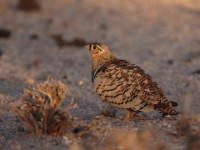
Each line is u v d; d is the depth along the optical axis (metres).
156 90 14.50
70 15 42.88
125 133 13.40
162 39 34.84
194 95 19.73
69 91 20.80
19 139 13.65
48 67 27.41
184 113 14.70
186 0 48.94
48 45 33.34
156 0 48.88
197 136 12.77
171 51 31.34
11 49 31.98
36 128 13.88
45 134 13.84
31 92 14.23
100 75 14.66
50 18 41.44
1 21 39.88
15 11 43.31
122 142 12.65
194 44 33.31
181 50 31.62
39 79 24.20
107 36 36.03
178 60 28.66
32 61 29.02
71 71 26.22
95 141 13.07
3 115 16.58
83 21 40.81
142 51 31.44
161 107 14.34
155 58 29.20
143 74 14.63
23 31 37.16
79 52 31.53
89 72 25.98
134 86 14.34
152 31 37.38
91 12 44.12
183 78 23.25
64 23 39.78
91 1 48.50
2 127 15.14
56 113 13.75
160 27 38.59
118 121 15.08
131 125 14.54
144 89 14.35
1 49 31.89
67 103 18.55
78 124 14.71
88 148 12.45
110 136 13.40
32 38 35.09
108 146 12.53
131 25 39.44
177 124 13.62
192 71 25.33
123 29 38.19
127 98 14.34
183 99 19.09
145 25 39.41
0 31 35.25
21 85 22.42
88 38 35.41
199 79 22.97
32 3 43.72
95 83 14.77
